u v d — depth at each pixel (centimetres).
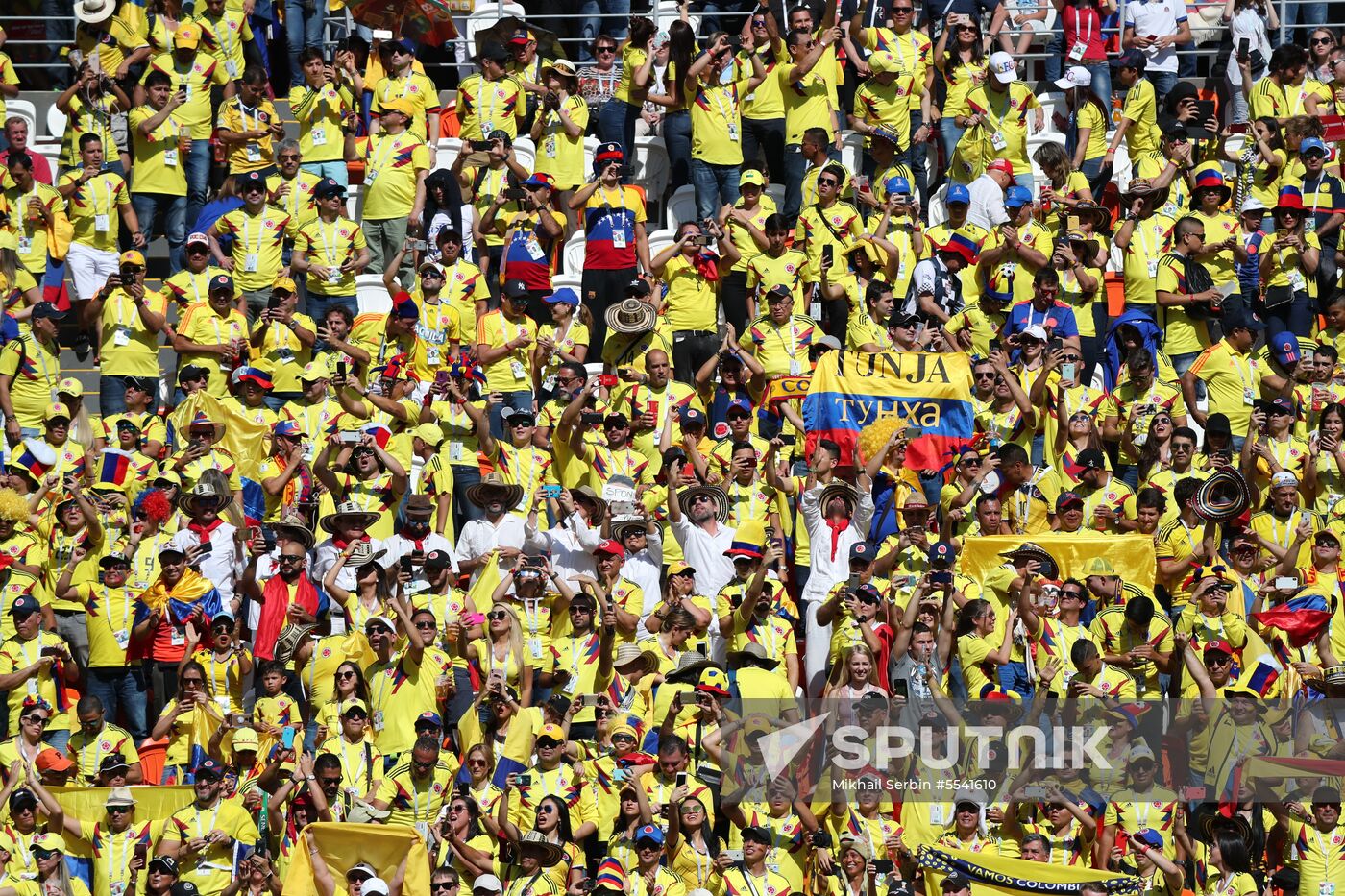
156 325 6575
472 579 5925
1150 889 5334
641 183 7181
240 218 6806
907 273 6644
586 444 6138
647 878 5247
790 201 6919
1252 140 6912
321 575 5912
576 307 6600
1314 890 5288
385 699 5581
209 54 7144
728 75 6938
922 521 5694
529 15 7725
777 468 5981
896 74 6944
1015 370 6238
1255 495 6069
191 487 6188
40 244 6938
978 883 5259
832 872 5297
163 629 5838
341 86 7056
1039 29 7288
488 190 6869
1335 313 6612
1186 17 7162
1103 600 5634
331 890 5312
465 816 5319
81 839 5534
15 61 7700
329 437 6231
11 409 6569
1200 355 6462
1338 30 7762
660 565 5944
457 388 6147
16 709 5738
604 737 5453
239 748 5553
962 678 5538
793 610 5791
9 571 5906
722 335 6600
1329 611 5662
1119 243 6669
